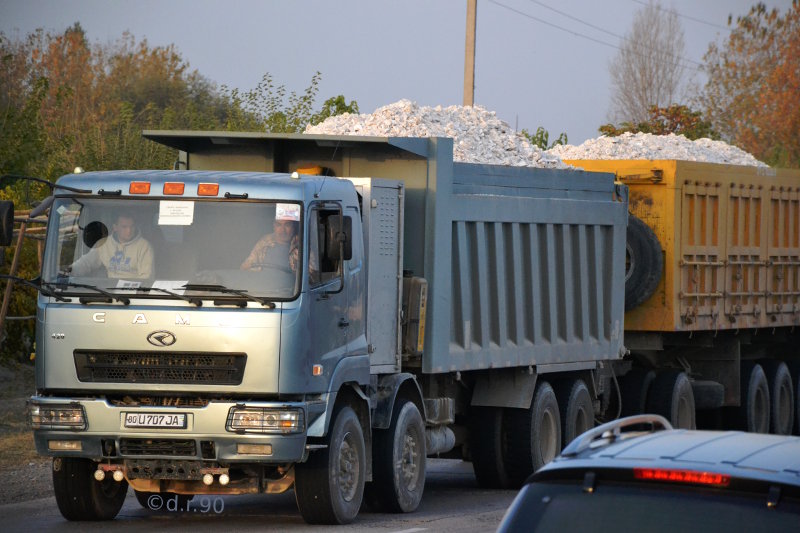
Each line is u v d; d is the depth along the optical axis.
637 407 56.00
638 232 54.06
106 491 34.31
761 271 61.84
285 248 31.50
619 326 51.66
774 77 129.62
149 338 31.09
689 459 13.48
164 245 31.69
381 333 36.59
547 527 13.33
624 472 13.29
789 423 66.69
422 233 39.34
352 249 34.38
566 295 47.66
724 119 133.62
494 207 42.62
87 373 31.50
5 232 30.97
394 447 36.53
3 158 68.44
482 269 42.16
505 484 45.56
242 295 31.06
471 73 96.38
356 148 40.59
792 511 12.46
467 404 44.94
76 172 32.94
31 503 37.94
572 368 47.97
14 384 66.94
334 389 32.75
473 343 41.84
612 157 64.31
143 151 81.25
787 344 68.12
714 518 12.68
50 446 31.50
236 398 31.25
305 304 31.39
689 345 59.56
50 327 31.64
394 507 36.88
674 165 54.22
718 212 57.78
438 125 47.78
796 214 65.31
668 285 54.47
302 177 32.81
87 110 137.62
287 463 32.56
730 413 62.44
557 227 47.16
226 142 41.72
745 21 131.00
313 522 33.56
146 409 30.86
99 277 31.69
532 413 45.00
